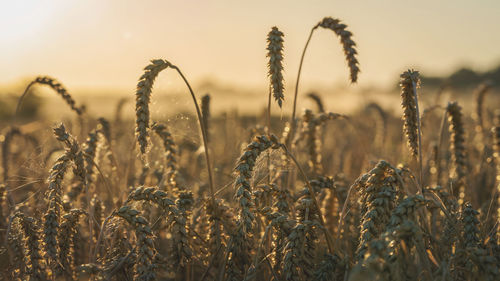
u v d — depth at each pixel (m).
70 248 0.77
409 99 0.77
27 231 0.74
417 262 0.74
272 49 0.76
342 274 0.72
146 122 0.71
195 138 1.16
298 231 0.72
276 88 0.76
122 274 0.76
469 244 0.71
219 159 1.41
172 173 0.89
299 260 0.71
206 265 0.82
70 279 0.77
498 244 0.73
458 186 0.93
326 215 0.84
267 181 0.91
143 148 0.71
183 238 0.76
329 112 0.97
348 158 1.32
